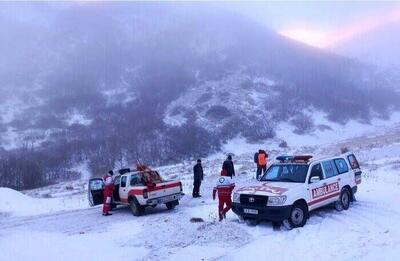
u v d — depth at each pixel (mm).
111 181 17250
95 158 57938
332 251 9062
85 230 13883
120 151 60344
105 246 11008
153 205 16219
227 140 70500
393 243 9258
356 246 9297
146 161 57938
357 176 15281
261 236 10953
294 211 11789
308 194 12344
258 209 11812
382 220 11750
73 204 22766
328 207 14414
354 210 13641
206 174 32906
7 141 69000
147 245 10812
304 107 91062
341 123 87438
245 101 88500
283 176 13172
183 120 79938
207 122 77875
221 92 93500
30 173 47594
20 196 24062
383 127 88312
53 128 76188
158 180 17422
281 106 88562
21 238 12594
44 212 20188
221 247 10062
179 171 41312
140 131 71375
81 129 75312
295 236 10734
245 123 77125
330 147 58344
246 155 57688
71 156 58562
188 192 22359
